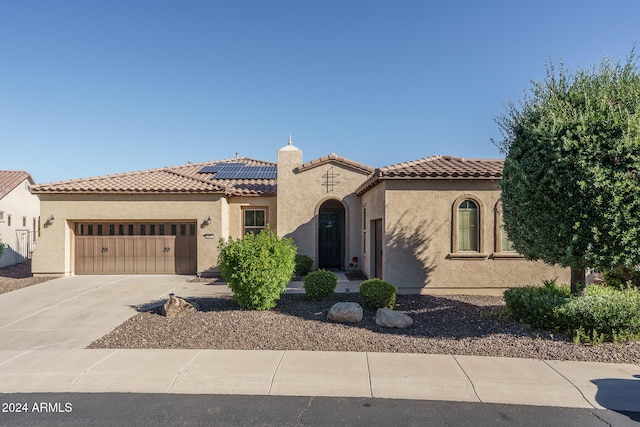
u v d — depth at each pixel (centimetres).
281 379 565
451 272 1182
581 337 714
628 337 709
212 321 856
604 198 675
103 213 1556
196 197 1576
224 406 489
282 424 447
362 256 1633
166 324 839
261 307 952
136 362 629
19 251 2348
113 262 1591
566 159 696
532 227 750
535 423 452
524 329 779
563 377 572
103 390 534
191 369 600
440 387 541
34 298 1136
